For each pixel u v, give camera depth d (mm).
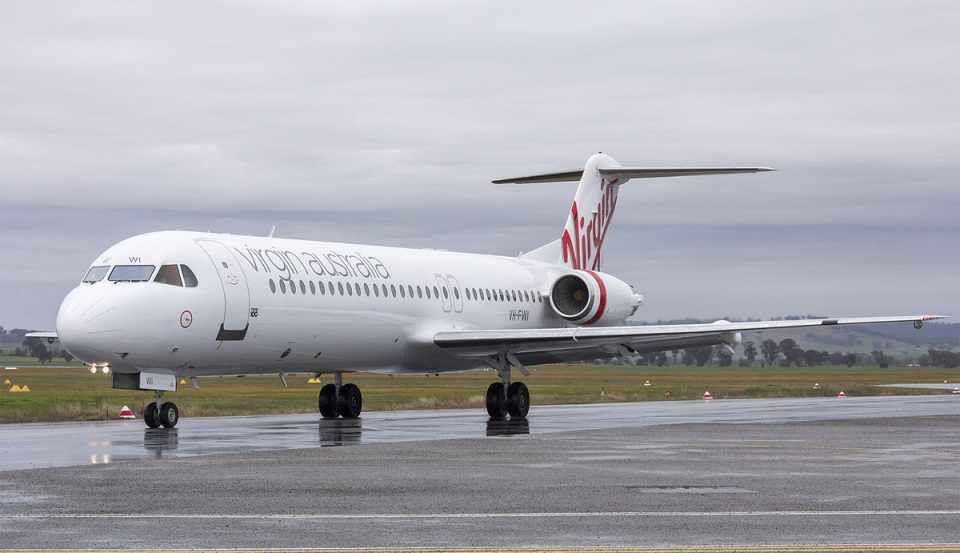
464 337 55812
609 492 25203
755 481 27234
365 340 54281
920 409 65938
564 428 47188
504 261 67188
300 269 50844
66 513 22062
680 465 30891
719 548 18812
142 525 20750
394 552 18453
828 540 19453
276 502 23578
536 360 60688
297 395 87562
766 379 176625
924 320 54188
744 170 65062
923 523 21109
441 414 60562
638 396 89812
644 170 69500
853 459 32688
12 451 34719
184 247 46531
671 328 54594
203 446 36750
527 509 22750
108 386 112000
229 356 47781
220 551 18453
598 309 65438
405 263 58188
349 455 33531
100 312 43188
